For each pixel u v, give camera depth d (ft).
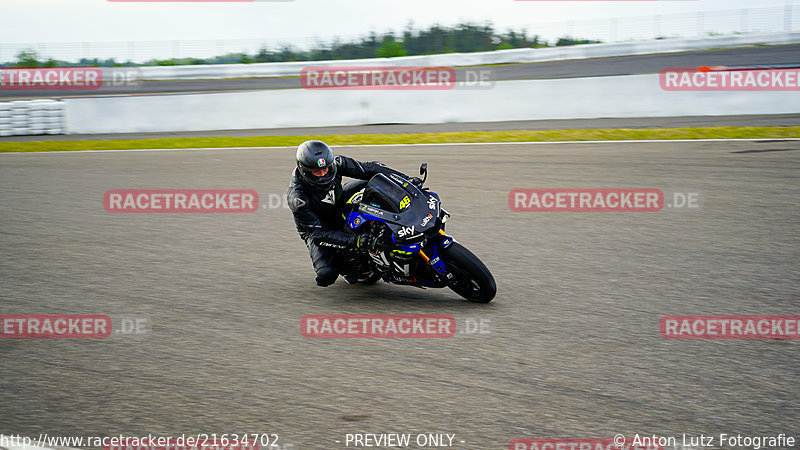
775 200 24.71
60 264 20.02
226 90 79.71
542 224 22.93
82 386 11.98
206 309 15.93
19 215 26.81
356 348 13.33
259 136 49.67
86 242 22.59
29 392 11.80
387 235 15.02
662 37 90.33
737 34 85.51
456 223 23.32
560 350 12.87
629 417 10.36
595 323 14.17
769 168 30.25
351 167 16.71
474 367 12.25
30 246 22.15
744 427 9.99
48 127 56.18
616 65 76.59
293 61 108.99
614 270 17.83
